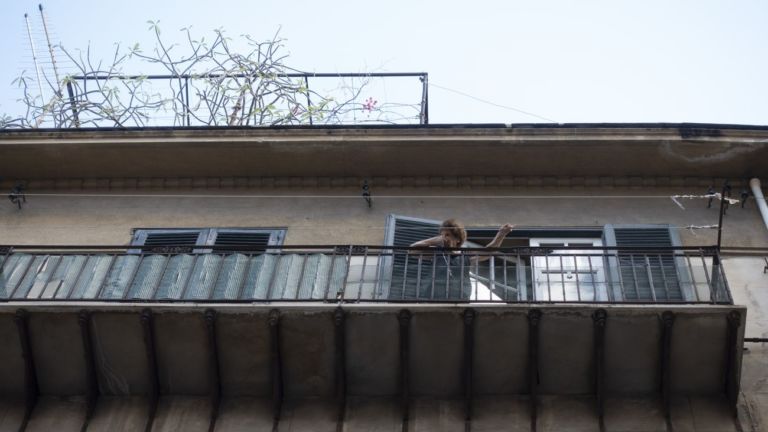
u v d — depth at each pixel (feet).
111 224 54.75
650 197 54.60
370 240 52.90
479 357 42.09
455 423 41.29
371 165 55.52
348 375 42.37
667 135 53.62
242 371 42.65
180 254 46.80
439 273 45.34
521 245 53.31
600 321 41.34
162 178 56.75
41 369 43.32
